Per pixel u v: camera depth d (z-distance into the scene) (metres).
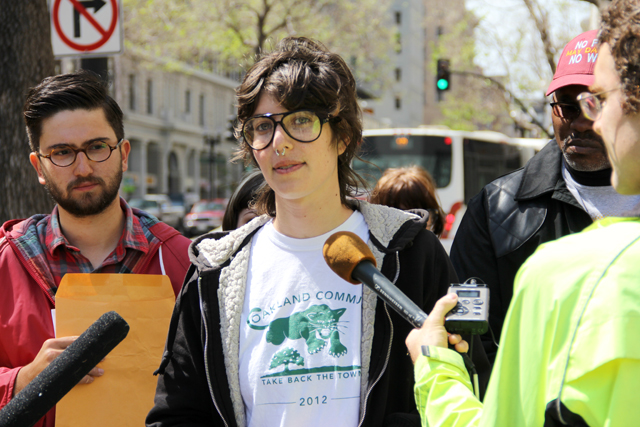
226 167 45.56
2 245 2.04
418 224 1.61
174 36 17.69
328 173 1.59
